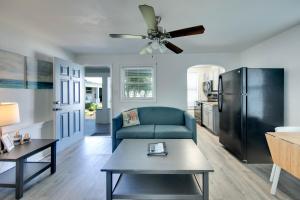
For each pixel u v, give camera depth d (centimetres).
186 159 222
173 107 502
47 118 396
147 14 207
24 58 329
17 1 228
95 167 332
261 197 238
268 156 346
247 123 346
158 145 271
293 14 271
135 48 466
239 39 393
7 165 299
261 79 345
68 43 420
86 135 573
